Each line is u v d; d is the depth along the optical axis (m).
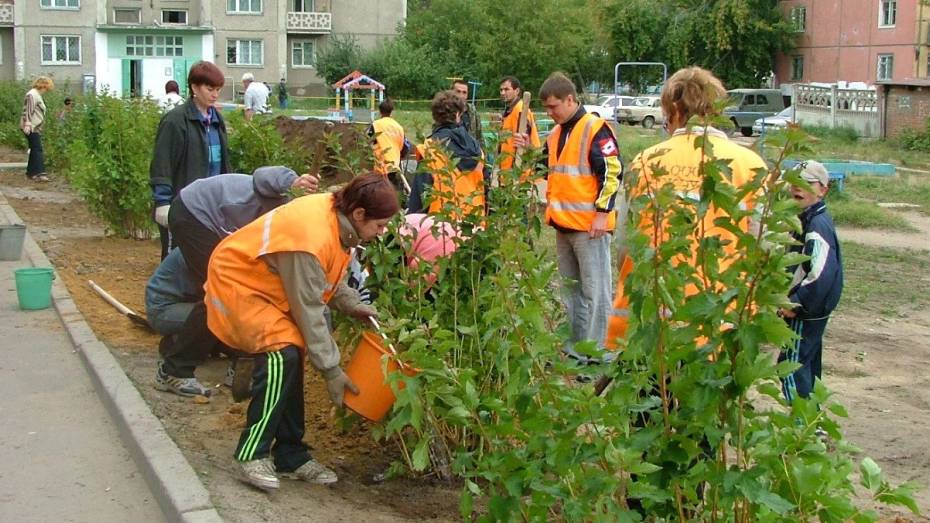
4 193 17.42
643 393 4.18
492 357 4.98
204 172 8.07
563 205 7.61
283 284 4.75
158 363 6.99
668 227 3.45
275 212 4.86
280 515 4.67
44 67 61.00
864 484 3.59
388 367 4.80
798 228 3.24
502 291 4.12
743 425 3.51
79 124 14.38
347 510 4.88
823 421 3.55
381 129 10.45
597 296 7.65
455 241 5.55
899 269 13.77
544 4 58.81
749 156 4.17
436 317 4.86
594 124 7.48
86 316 8.41
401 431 5.36
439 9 62.06
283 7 63.91
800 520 3.48
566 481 3.67
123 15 62.97
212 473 5.07
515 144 6.82
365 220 4.77
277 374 4.82
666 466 3.53
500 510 3.79
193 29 62.25
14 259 10.98
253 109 17.36
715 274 3.40
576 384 4.56
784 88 56.22
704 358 3.38
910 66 51.44
